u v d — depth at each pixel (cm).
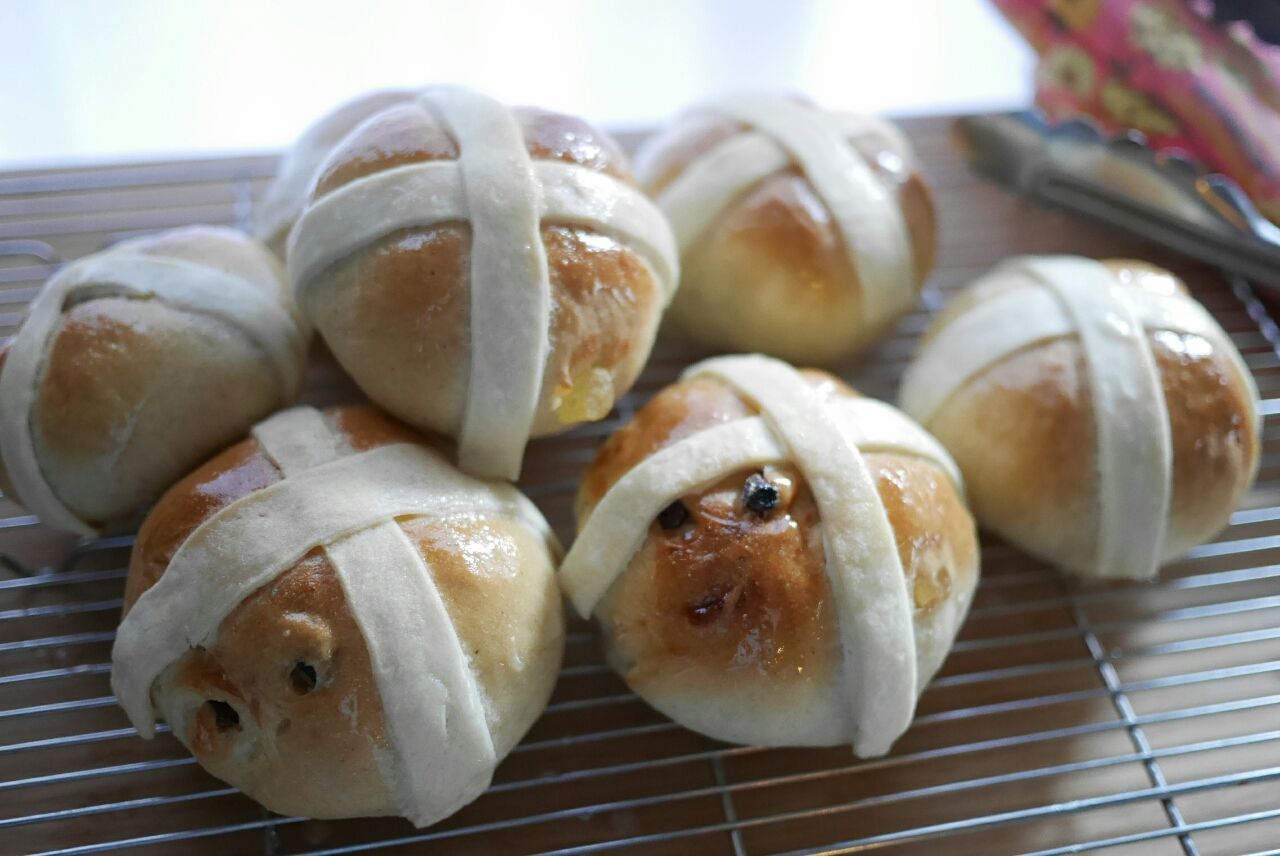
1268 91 35
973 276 38
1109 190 38
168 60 42
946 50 45
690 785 29
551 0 45
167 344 29
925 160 41
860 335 34
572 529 32
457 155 28
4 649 29
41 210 36
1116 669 31
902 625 27
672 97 43
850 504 27
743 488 27
